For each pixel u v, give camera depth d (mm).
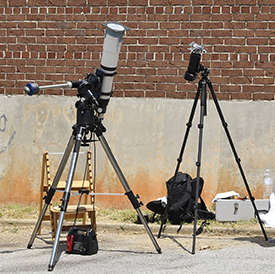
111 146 8164
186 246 6039
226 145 7988
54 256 4953
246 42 7977
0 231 6984
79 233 5629
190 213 7238
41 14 8328
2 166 8344
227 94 8000
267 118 7945
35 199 8258
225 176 7984
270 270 4867
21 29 8367
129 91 8156
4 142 8359
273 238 6473
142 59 8141
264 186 7875
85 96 5422
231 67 7992
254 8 7953
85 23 8242
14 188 8320
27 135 8320
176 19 8070
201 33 8031
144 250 5828
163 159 8070
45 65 8320
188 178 7355
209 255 5539
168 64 8086
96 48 8234
